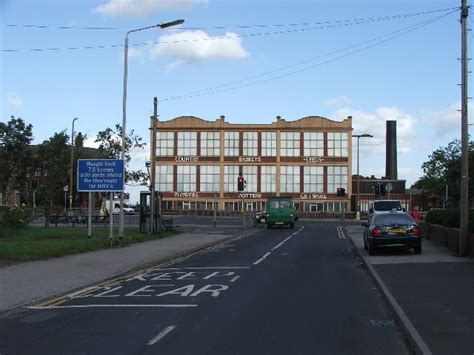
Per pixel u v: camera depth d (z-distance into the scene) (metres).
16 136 49.91
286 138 89.50
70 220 44.88
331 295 12.21
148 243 27.11
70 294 12.62
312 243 29.09
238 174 89.62
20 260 18.00
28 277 14.67
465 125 19.55
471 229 19.70
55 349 7.65
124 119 25.45
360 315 9.97
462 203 19.64
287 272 16.52
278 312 10.25
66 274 15.41
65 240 25.09
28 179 53.72
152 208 31.66
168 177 90.69
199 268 17.89
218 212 79.50
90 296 12.38
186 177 90.44
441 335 7.90
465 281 13.53
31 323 9.45
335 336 8.32
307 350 7.49
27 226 33.62
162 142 91.12
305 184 88.88
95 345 7.85
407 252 21.66
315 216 78.00
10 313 10.37
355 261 19.81
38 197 56.19
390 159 109.94
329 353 7.34
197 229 42.25
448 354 6.92
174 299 11.80
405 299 10.93
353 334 8.45
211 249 25.67
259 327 8.95
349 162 88.44
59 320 9.69
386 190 48.75
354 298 11.82
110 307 10.92
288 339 8.12
